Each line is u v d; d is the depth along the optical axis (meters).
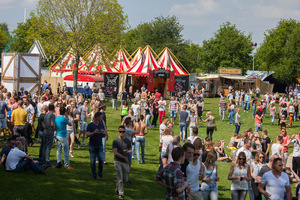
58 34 34.06
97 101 19.53
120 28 34.75
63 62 36.56
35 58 26.98
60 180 9.75
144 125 13.77
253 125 26.38
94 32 33.69
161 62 42.31
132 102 35.22
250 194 9.58
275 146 13.20
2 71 27.25
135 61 43.19
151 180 11.59
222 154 14.02
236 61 71.38
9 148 10.07
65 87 33.41
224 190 11.88
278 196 7.46
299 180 11.70
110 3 34.25
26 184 8.98
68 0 33.41
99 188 9.59
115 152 8.99
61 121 10.92
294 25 59.81
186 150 7.63
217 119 28.53
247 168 8.68
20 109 12.52
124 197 9.16
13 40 69.12
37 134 15.05
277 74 57.38
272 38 61.31
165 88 41.41
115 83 37.22
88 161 12.83
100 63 35.00
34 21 34.09
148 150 16.95
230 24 75.06
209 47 76.31
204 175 8.11
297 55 55.47
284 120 23.27
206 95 48.19
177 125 24.83
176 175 6.47
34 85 27.12
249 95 32.03
